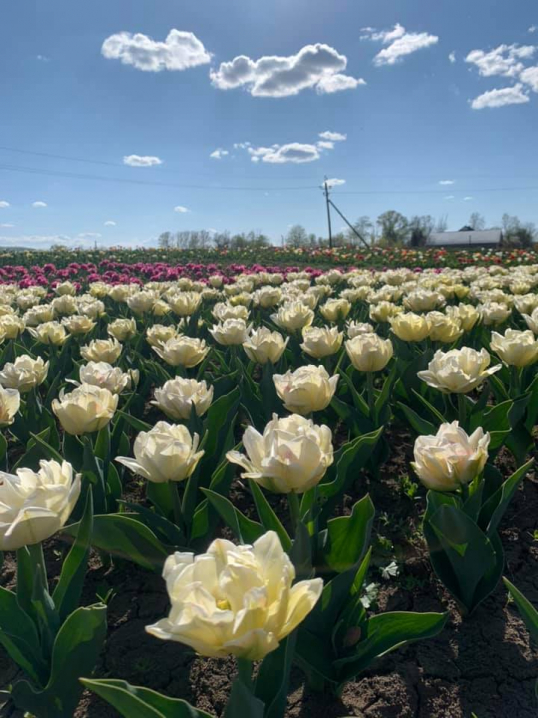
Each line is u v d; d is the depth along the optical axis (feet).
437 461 7.20
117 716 7.27
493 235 258.57
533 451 13.73
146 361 16.76
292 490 6.21
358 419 11.96
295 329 17.35
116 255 102.73
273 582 3.96
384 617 6.63
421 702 7.14
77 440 10.73
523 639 8.01
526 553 9.94
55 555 10.88
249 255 104.32
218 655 3.97
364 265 88.38
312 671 7.14
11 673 8.04
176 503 8.72
